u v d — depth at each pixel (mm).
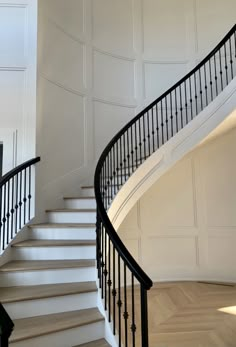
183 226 5195
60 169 4273
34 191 3635
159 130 5473
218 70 5512
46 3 4223
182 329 2945
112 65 5340
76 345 2201
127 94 5434
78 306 2498
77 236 3279
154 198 5227
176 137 4168
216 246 5059
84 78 4922
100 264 2584
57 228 3295
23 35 3963
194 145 4141
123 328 2910
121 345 2295
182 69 5684
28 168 3668
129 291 4352
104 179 3678
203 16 5750
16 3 3984
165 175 5301
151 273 5020
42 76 4027
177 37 5750
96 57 5152
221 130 4594
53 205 4039
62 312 2430
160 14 5793
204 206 5199
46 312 2391
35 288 2559
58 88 4363
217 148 5238
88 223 3496
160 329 2945
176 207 5238
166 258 5109
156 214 5191
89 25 5109
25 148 3777
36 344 2041
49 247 2998
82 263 2826
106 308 2426
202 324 3070
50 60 4234
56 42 4395
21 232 3217
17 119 3822
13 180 3295
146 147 5328
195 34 5727
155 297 4066
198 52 5668
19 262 2881
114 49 5398
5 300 2264
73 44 4777
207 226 5141
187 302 3834
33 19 3975
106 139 5074
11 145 3775
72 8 4832
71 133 4562
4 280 2619
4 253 2850
